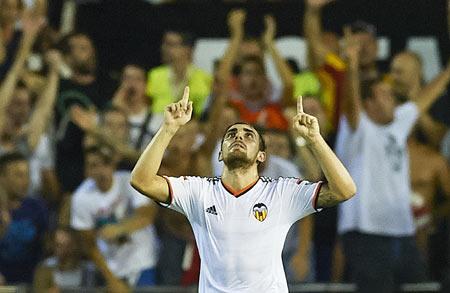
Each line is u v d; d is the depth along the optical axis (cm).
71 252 4434
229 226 3066
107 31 5222
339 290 4319
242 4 5222
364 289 4294
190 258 4409
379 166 4353
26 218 4516
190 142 4447
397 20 5216
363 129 4366
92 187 4491
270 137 4372
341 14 5228
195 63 5134
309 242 4369
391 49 5209
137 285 4409
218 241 3066
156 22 5212
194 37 5047
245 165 3088
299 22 5203
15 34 5072
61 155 4809
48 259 4462
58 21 5306
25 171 4525
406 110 4481
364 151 4350
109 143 4641
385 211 4322
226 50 4747
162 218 4488
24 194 4538
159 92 4866
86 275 4450
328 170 2984
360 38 4816
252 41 4909
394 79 4788
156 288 4353
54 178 4775
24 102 4781
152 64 5153
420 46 5212
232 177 3102
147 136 4756
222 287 3055
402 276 4356
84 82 4916
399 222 4334
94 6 5262
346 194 3012
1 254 4488
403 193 4359
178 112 2994
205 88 4897
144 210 4428
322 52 4819
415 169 4669
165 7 5225
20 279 4500
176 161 4422
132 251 4422
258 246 3055
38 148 4762
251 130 3120
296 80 4834
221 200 3084
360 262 4300
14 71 4816
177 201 3091
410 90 4772
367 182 4338
